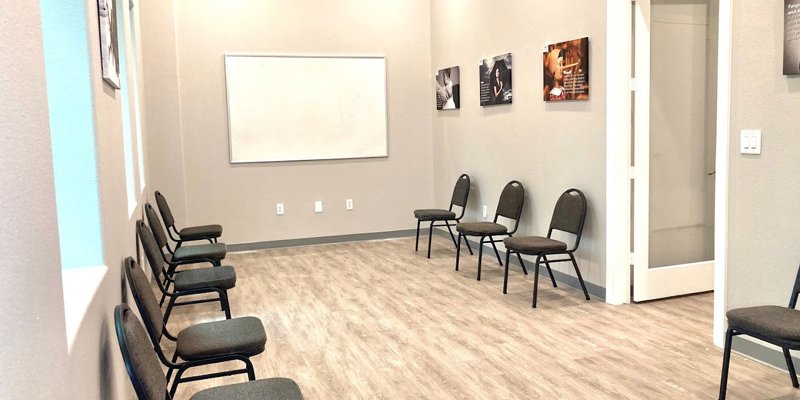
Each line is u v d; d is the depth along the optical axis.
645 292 4.48
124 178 3.07
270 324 4.25
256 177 6.85
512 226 5.73
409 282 5.30
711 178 4.66
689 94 4.53
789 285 3.13
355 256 6.45
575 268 4.61
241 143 6.75
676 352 3.53
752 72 3.24
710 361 3.39
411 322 4.22
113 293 2.25
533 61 5.29
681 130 4.53
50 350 1.23
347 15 7.02
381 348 3.74
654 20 4.36
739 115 3.34
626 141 4.34
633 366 3.35
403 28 7.24
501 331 3.98
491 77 5.95
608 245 4.46
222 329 2.74
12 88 1.09
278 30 6.79
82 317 1.56
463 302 4.66
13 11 1.12
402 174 7.41
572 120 4.81
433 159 7.49
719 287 3.55
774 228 3.18
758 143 3.23
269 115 6.83
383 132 7.28
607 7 4.33
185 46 6.49
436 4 7.12
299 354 3.67
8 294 0.99
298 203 7.03
